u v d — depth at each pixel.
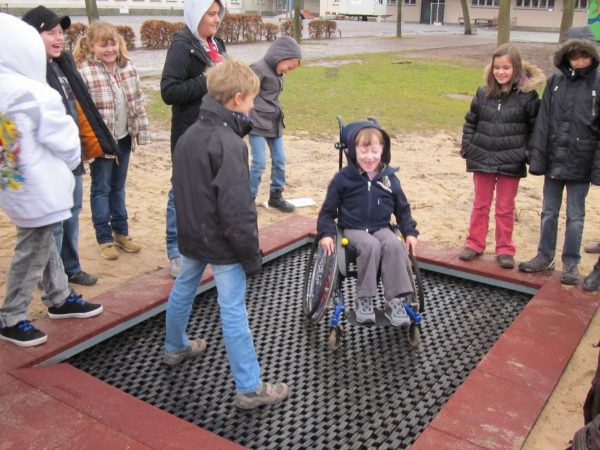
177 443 2.57
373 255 3.43
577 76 3.95
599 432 1.62
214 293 4.34
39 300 3.99
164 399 3.15
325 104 11.42
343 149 3.73
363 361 3.55
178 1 45.19
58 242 3.60
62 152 3.06
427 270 4.74
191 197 2.74
